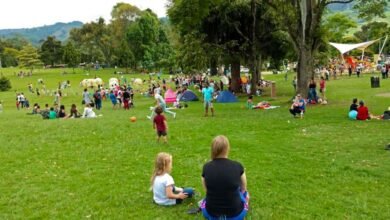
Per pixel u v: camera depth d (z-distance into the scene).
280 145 14.28
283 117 21.80
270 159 12.18
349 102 28.25
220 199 6.29
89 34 152.25
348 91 35.62
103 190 9.37
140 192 9.17
